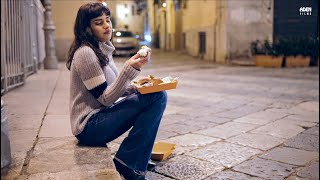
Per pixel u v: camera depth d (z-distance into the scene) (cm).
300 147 372
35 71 958
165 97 259
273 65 1286
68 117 414
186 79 952
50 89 659
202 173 298
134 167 255
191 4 1823
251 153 352
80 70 242
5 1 619
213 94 710
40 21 1227
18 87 683
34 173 231
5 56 598
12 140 311
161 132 425
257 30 1414
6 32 630
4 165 239
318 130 440
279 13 1384
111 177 225
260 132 430
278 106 592
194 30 1789
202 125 462
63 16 1085
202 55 1678
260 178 291
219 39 1480
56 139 310
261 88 787
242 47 1433
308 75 1030
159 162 322
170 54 2056
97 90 241
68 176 226
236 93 721
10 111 448
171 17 2362
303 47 1292
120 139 378
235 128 448
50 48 1099
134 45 1723
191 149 361
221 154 347
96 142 271
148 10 3406
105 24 251
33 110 455
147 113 253
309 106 591
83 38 250
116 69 273
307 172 304
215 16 1495
